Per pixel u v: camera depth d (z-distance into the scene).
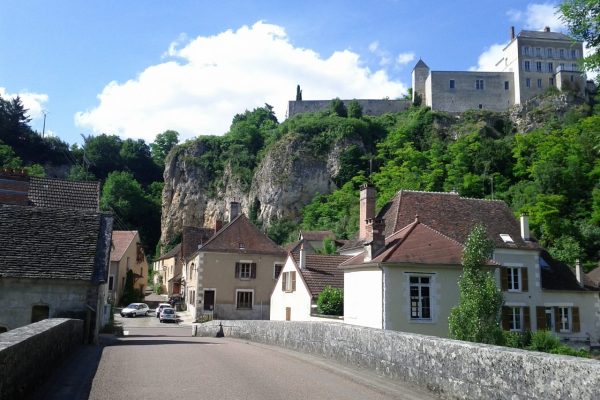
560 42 94.31
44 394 7.24
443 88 97.00
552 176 58.84
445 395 6.94
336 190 88.25
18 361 6.21
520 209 54.34
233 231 43.34
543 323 27.53
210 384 8.21
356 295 23.33
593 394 4.62
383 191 74.06
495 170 73.62
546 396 5.18
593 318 29.09
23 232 18.44
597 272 39.44
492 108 95.81
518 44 93.88
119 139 122.56
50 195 26.02
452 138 89.12
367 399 7.10
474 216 28.91
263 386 8.07
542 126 85.81
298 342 13.70
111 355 12.38
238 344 16.69
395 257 20.94
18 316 16.88
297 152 92.31
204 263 41.38
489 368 6.09
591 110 85.75
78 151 115.44
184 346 15.67
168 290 71.12
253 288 42.06
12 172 23.39
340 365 10.32
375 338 9.23
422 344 7.64
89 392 7.47
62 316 17.12
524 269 27.92
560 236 49.34
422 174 74.00
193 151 106.06
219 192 101.25
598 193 52.72
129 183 103.19
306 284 27.30
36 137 109.00
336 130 94.31
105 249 19.06
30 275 16.91
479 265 17.78
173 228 101.56
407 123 95.12
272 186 91.00
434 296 20.97
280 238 86.00
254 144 105.12
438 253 21.47
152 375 9.12
